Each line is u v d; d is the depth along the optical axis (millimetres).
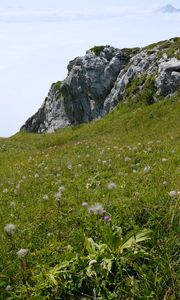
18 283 7914
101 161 17953
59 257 8156
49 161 22203
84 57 72438
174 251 7727
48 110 90312
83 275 7375
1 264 8633
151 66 56469
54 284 7324
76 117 78375
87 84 70625
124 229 8602
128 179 12953
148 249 7840
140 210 9266
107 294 7020
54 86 90750
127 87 58812
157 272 7285
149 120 43188
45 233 9711
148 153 17547
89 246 7773
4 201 14156
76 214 10234
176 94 47938
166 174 12359
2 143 46812
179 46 54469
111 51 71062
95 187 13594
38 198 13383
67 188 14156
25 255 8172
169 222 8516
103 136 41750
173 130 35812
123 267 7375
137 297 6855
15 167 23469
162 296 6887
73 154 23797
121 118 48938
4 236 9938
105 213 9312
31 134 60844
